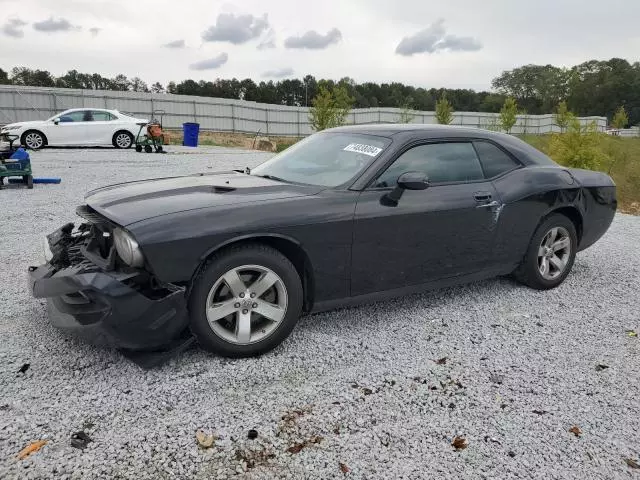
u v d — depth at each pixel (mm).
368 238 3570
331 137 4379
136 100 41438
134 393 2863
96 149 19500
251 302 3240
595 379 3219
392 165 3777
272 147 30891
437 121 59594
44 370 3061
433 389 3033
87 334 2982
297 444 2496
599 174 5242
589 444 2582
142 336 2949
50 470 2250
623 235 7785
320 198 3453
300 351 3439
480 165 4324
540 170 4660
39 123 18781
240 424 2631
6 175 9578
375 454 2447
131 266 2918
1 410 2660
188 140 24594
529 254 4617
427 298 4527
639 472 2396
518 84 132500
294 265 3529
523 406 2895
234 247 3168
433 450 2492
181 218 2994
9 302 4086
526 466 2406
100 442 2449
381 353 3455
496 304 4438
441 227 3908
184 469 2301
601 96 124375
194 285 3066
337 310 4180
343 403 2852
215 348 3195
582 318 4191
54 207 8156
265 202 3289
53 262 3361
